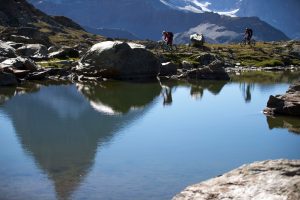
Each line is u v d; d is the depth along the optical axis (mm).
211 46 133875
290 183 12539
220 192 13039
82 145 27172
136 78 66812
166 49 104625
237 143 28766
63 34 163875
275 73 87562
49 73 63438
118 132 31125
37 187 19484
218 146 27844
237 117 37688
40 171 21828
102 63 64375
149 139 29188
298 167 13414
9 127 31703
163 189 19562
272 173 13211
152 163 23641
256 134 31375
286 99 39781
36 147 26547
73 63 71750
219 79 70000
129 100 46188
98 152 25656
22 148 26281
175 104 44312
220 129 32844
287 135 31203
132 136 29969
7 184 19891
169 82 64500
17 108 39031
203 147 27453
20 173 21484
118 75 64500
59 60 77188
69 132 30625
